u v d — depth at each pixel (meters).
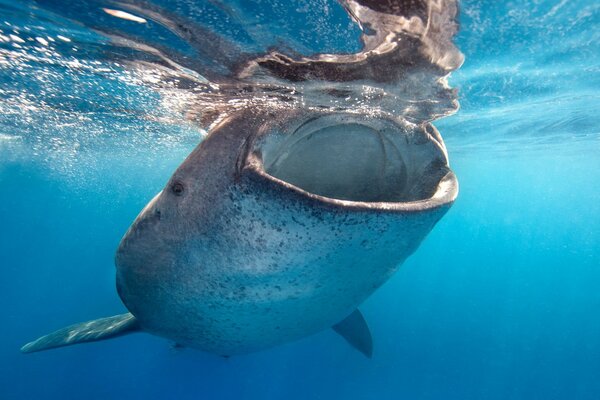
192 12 3.62
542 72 6.68
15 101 10.11
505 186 47.75
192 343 3.69
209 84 5.52
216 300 2.64
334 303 2.80
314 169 2.86
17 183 52.97
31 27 4.64
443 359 18.42
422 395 15.98
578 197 61.19
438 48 4.38
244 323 2.81
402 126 2.68
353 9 3.33
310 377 16.75
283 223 2.16
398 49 4.06
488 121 11.54
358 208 2.03
